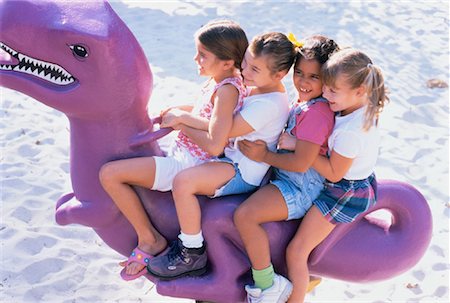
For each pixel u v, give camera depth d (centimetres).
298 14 671
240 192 232
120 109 226
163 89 510
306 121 219
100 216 234
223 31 221
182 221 223
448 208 410
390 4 718
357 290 346
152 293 334
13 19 212
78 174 235
